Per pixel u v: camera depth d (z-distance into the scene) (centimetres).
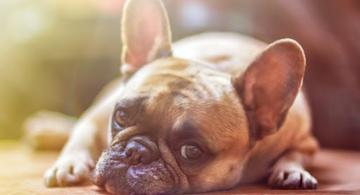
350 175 97
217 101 77
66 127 137
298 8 141
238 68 89
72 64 170
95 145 93
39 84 172
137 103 76
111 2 162
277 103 82
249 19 145
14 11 172
